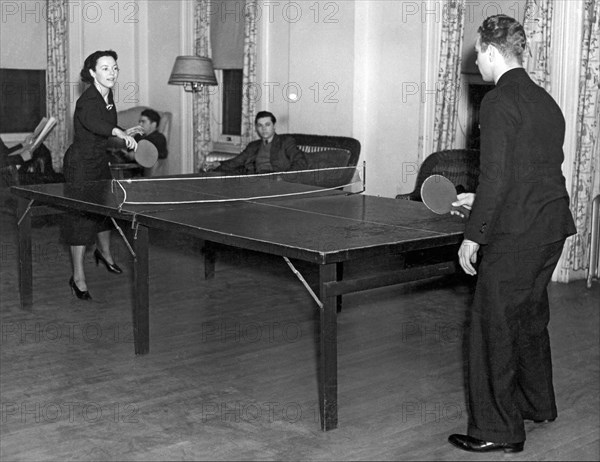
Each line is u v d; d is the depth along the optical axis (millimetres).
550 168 3266
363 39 7863
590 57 6043
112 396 3979
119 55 10719
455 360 4535
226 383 4168
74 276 5828
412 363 4484
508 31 3270
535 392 3557
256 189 5457
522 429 3314
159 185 5645
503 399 3275
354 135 7961
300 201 4926
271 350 4699
